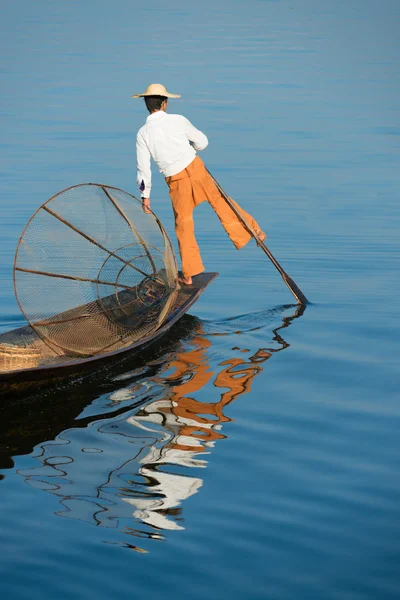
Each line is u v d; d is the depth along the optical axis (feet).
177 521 23.50
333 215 59.52
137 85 116.37
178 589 20.57
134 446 28.37
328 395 32.42
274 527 23.17
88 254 36.86
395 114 98.84
